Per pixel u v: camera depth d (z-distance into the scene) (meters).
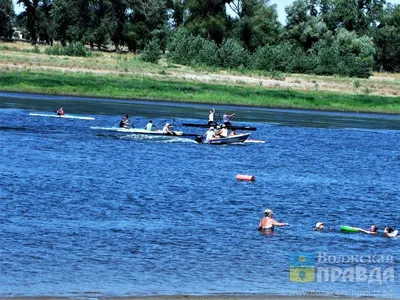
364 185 137.12
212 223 96.88
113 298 64.56
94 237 86.19
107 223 93.56
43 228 89.00
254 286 70.62
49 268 73.62
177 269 75.31
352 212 110.38
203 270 75.44
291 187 129.38
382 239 92.56
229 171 144.75
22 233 86.00
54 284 68.69
